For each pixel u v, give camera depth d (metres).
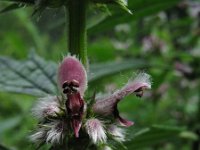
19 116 0.28
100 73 0.16
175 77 0.31
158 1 0.14
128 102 0.28
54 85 0.13
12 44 0.34
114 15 0.13
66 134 0.10
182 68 0.29
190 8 0.30
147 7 0.14
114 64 0.17
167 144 0.29
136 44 0.37
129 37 0.36
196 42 0.31
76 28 0.11
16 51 0.33
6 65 0.14
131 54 0.35
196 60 0.29
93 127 0.10
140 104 0.30
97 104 0.11
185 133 0.24
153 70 0.28
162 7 0.14
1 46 0.39
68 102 0.10
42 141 0.10
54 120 0.10
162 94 0.31
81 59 0.11
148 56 0.34
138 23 0.36
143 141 0.14
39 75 0.13
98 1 0.11
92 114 0.10
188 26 0.33
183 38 0.33
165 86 0.31
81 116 0.10
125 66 0.17
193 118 0.28
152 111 0.30
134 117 0.29
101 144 0.10
